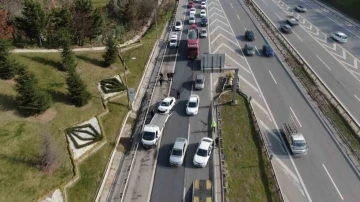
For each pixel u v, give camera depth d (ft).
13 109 127.75
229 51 208.74
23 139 116.47
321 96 159.43
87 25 189.06
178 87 171.63
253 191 107.34
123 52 201.57
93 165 118.32
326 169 117.08
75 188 107.96
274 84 170.60
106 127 136.15
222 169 115.24
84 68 169.27
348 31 240.53
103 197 108.99
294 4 312.29
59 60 166.61
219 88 169.58
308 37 230.48
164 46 221.46
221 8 298.15
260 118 145.18
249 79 175.73
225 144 128.36
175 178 114.52
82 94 138.00
